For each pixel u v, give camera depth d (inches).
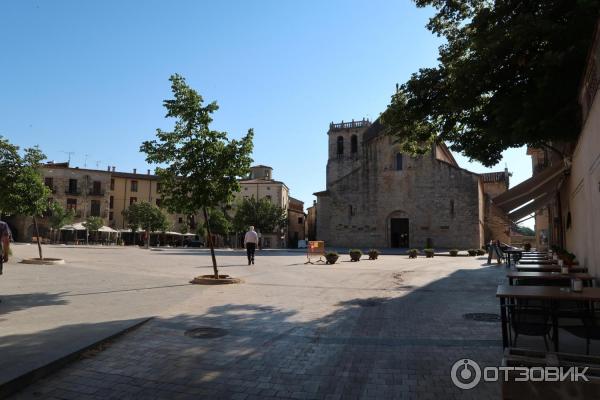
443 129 507.2
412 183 1907.0
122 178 2753.4
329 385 200.5
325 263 949.8
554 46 351.9
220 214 2080.5
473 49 400.5
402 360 234.8
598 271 350.3
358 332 296.4
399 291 493.0
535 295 213.2
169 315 345.4
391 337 282.7
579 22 328.2
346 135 2549.2
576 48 322.7
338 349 256.4
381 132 1972.2
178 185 552.1
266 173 3191.4
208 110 543.8
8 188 749.3
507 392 162.1
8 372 197.6
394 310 375.6
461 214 1824.6
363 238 1956.2
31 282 511.8
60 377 210.1
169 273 669.9
